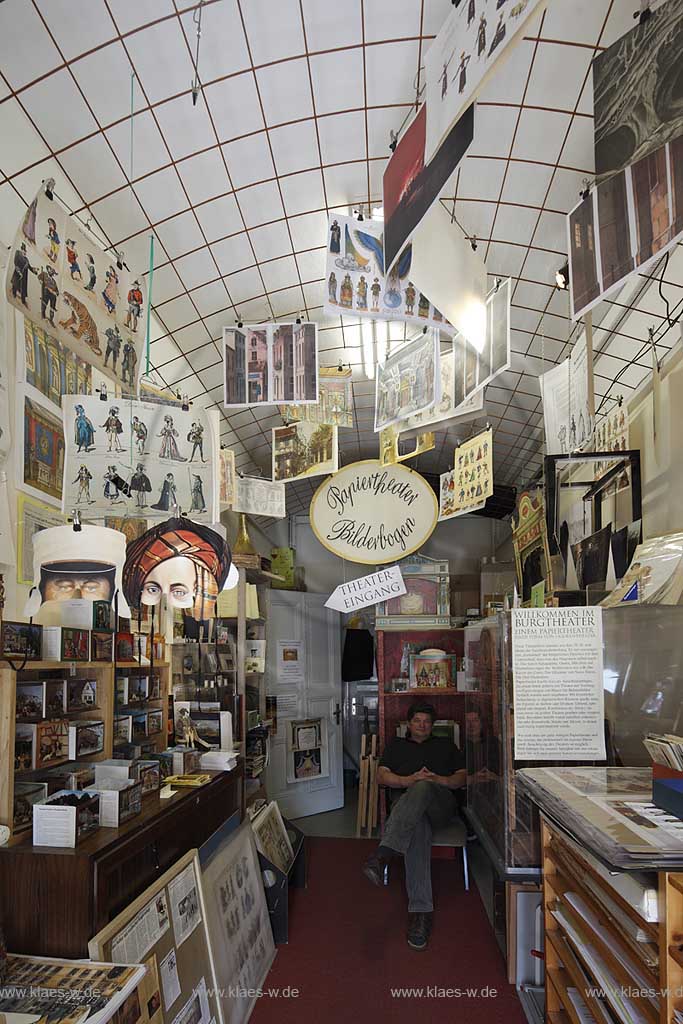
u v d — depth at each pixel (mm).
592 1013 2051
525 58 2283
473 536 9031
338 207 3061
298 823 6730
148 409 2756
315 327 3432
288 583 7852
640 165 1762
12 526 2375
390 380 3799
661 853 1465
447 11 2154
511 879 3156
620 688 2910
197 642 4246
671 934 1488
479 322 2996
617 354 3631
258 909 3572
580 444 3150
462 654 6793
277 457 4469
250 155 2717
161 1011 2211
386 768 5215
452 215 3086
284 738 7020
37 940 2102
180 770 3430
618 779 2227
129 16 2082
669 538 2646
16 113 2256
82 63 2188
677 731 2748
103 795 2445
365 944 3775
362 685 8922
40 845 2219
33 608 2426
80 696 2783
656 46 1699
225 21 2154
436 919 4148
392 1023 2963
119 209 2811
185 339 3840
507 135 2613
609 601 2801
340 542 4789
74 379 2879
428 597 6500
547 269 3367
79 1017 1721
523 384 4855
